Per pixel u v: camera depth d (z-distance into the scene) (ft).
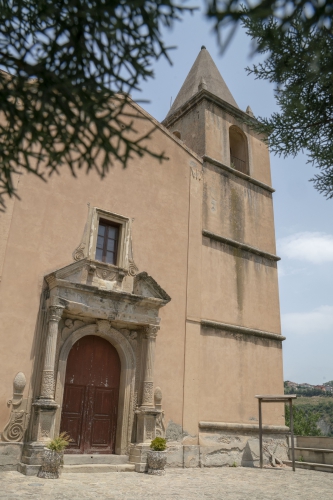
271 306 61.46
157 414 43.65
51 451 34.01
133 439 43.21
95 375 44.21
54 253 42.78
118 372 45.78
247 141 69.05
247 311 58.18
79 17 11.74
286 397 48.34
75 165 46.65
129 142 12.35
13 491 27.66
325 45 14.26
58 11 11.71
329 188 26.50
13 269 39.75
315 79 21.91
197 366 50.16
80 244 44.78
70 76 12.37
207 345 52.39
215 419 50.08
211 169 61.05
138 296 45.09
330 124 25.23
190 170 58.18
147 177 52.95
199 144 62.64
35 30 12.54
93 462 40.11
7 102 12.26
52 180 44.62
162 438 41.29
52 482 31.89
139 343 46.60
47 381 37.91
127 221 49.16
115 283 45.78
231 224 60.75
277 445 54.44
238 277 58.85
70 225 44.62
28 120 12.37
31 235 41.73
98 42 12.03
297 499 30.40
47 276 41.01
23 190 42.32
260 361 57.21
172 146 57.11
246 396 54.03
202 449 47.44
